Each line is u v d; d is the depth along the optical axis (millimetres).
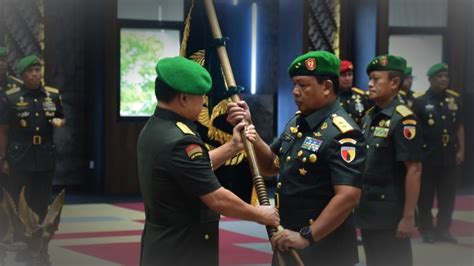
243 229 8406
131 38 10969
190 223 3361
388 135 4715
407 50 11750
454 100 8375
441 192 8109
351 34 11812
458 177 12195
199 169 3277
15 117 7148
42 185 7258
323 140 3521
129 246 7387
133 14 10961
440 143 8133
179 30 11109
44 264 5727
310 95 3572
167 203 3342
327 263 3551
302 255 3541
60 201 5785
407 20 11734
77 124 11492
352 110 7852
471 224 9086
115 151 11008
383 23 11453
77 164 11500
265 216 3387
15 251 6387
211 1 4109
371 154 4762
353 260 3623
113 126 10961
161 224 3369
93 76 11273
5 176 7270
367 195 4738
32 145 7172
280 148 3789
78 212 9500
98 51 11055
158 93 3400
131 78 11016
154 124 3381
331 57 3584
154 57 11062
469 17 11969
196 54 4465
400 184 4746
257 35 11914
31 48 10891
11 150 7117
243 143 3699
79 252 7059
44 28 10938
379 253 4746
